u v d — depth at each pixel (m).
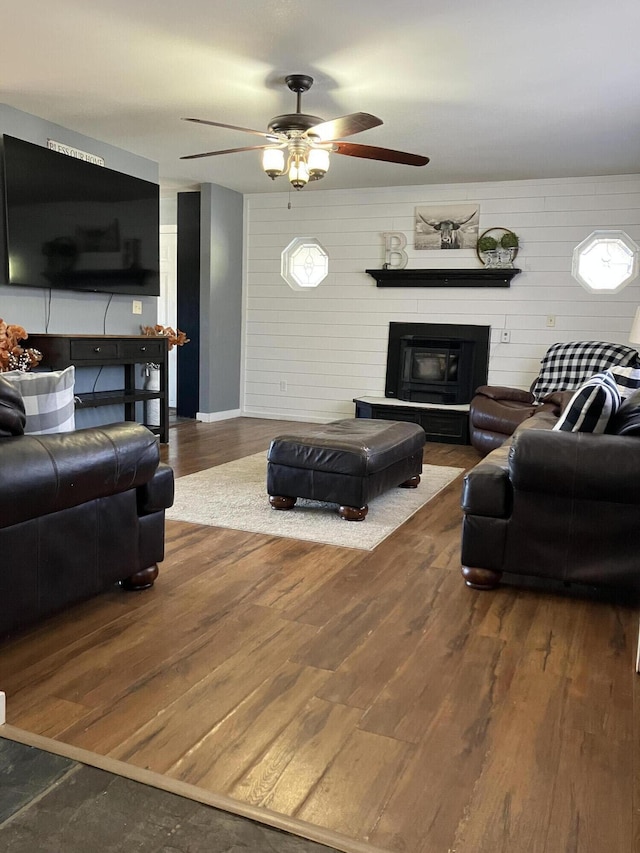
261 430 6.86
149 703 1.85
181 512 3.81
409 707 1.87
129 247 5.70
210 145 5.62
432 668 2.10
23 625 2.08
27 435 2.13
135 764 1.58
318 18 3.27
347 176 6.50
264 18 3.28
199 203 7.15
